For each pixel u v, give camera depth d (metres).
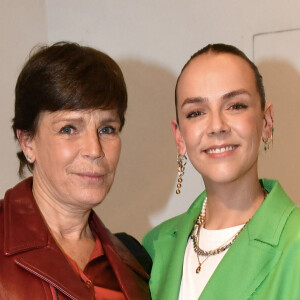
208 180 1.48
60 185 1.44
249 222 1.42
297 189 2.39
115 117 1.49
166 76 2.61
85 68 1.41
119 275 1.51
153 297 1.57
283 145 2.40
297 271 1.28
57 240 1.49
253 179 1.47
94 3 2.73
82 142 1.43
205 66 1.45
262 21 2.41
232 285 1.36
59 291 1.34
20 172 1.56
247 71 1.45
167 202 2.66
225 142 1.41
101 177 1.47
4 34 2.50
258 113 1.46
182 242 1.56
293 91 2.37
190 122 1.47
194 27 2.54
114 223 2.76
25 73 1.44
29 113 1.44
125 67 2.69
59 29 2.79
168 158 2.65
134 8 2.66
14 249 1.34
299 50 2.35
